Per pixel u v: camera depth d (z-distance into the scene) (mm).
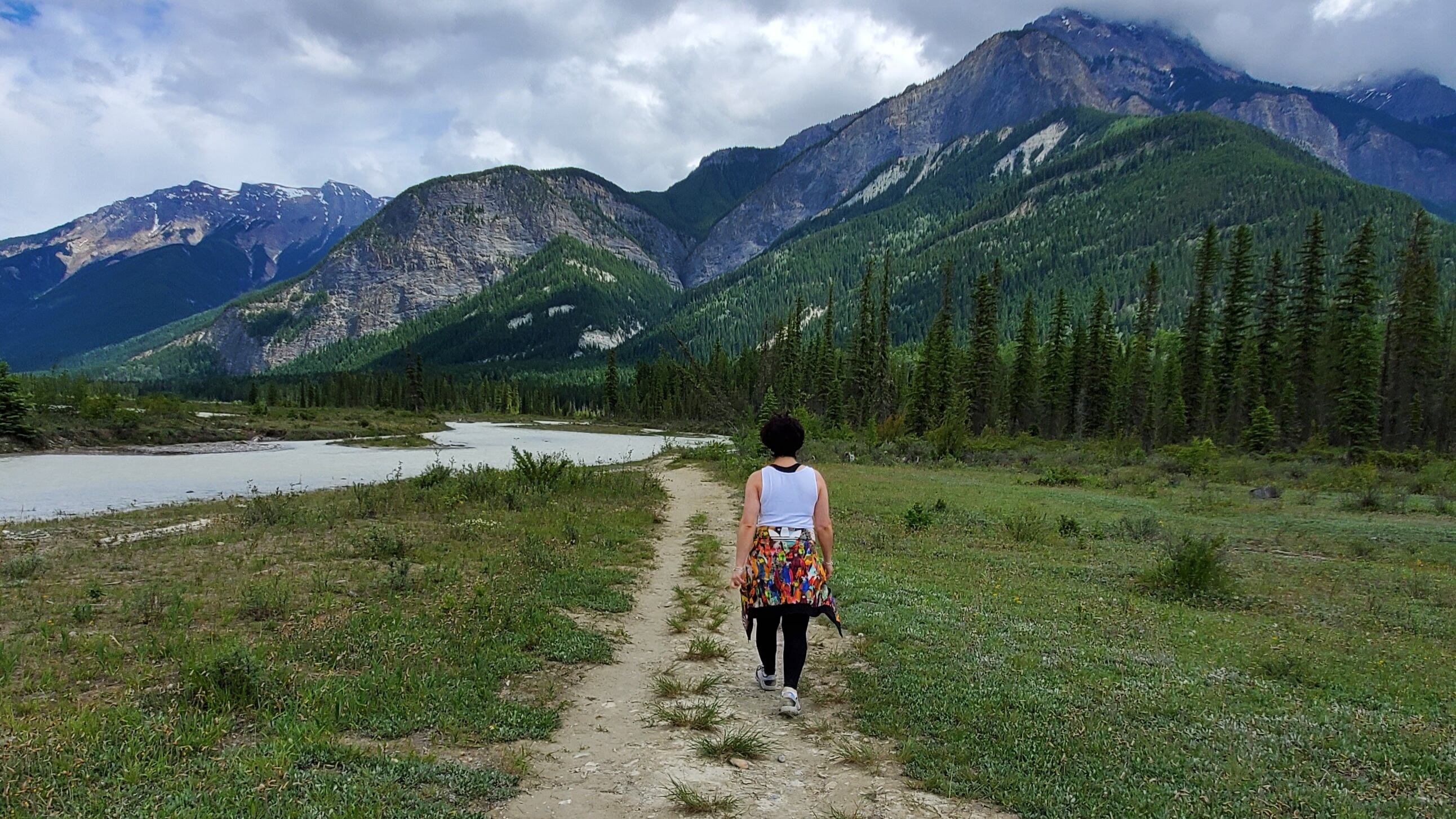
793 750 4816
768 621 5832
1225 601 10750
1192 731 5184
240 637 6895
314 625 7234
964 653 7016
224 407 90125
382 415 96312
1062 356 70562
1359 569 13867
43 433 43156
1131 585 11555
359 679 5566
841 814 3887
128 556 11555
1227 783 4277
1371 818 3895
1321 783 4363
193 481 29531
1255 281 59469
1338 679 6824
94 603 8500
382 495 19578
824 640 7676
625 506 20062
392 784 3912
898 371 95000
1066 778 4312
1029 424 73688
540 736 4895
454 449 56438
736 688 6098
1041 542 15781
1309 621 9758
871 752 4742
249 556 11516
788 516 5305
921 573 11844
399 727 4828
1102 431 63594
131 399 69375
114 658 6148
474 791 3959
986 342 70000
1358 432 44750
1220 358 58219
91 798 3578
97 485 28016
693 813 3875
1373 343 47156
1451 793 4320
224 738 4531
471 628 7230
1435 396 52312
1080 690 6027
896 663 6629
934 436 47875
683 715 5320
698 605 9250
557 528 14930
